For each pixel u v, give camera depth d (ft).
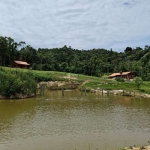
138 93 266.57
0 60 432.66
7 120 130.72
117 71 553.23
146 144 87.51
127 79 421.18
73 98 244.63
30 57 527.81
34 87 267.18
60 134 102.01
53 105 192.03
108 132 105.40
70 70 531.50
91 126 117.29
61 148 83.25
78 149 82.07
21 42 505.66
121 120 132.16
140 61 581.12
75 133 103.76
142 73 469.16
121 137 97.25
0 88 233.96
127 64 572.51
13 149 82.43
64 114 150.41
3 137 97.04
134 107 183.21
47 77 379.55
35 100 225.15
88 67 522.88
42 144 88.07
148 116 144.25
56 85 367.25
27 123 123.24
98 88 317.01
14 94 239.50
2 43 414.00
